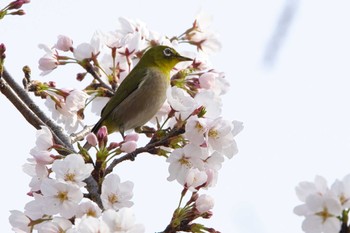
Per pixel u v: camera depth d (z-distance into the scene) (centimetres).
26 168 1135
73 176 1048
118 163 1176
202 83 1397
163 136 1198
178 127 1155
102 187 1069
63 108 1402
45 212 1034
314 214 862
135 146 1140
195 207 1125
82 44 1442
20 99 1358
